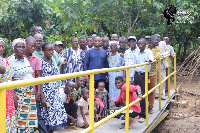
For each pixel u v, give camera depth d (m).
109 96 5.54
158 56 6.10
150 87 6.00
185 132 6.95
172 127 7.27
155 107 6.66
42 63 3.94
